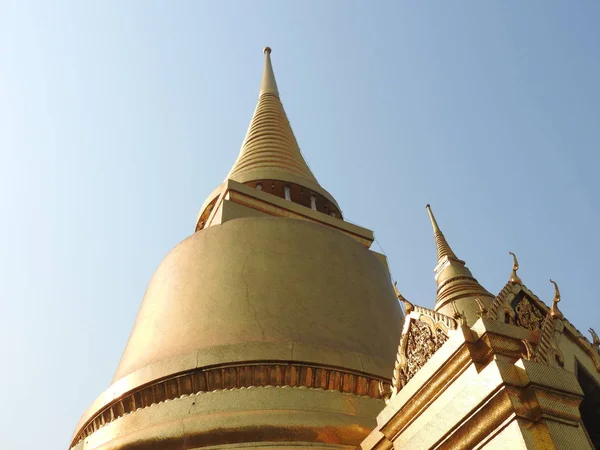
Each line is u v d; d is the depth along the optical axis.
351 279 15.25
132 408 11.86
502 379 7.12
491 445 7.18
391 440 8.70
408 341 9.23
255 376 11.52
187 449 10.45
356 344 13.42
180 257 15.78
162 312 14.44
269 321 13.26
